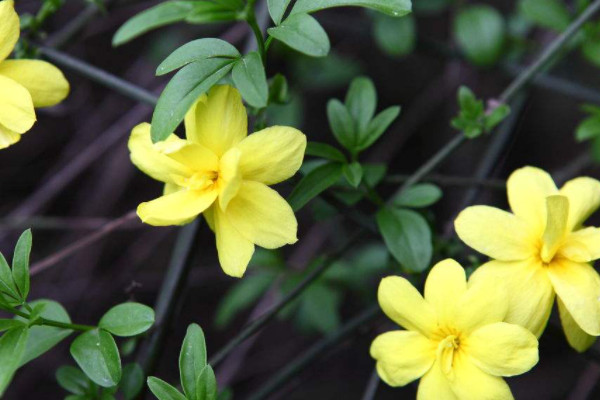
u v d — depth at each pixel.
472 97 0.51
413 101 0.81
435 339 0.46
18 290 0.46
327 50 0.44
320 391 0.79
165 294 0.51
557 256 0.46
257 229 0.45
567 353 0.75
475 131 0.51
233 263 0.45
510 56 0.60
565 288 0.45
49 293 0.78
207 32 0.74
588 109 0.53
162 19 0.50
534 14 0.56
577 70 0.72
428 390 0.45
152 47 0.75
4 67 0.47
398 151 0.82
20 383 0.77
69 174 0.74
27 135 0.83
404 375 0.46
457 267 0.45
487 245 0.46
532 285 0.46
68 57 0.53
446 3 0.61
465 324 0.45
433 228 0.51
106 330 0.46
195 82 0.44
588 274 0.46
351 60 0.70
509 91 0.53
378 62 0.80
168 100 0.44
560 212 0.45
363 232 0.52
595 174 0.74
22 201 0.83
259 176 0.45
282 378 0.54
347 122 0.49
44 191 0.73
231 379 0.75
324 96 0.81
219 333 0.82
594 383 0.62
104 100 0.82
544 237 0.45
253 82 0.44
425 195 0.50
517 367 0.44
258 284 0.61
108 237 0.82
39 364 0.77
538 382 0.75
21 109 0.46
